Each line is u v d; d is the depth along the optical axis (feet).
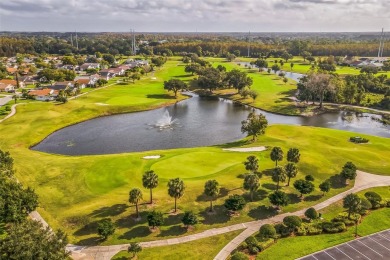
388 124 441.27
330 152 295.69
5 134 365.40
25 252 119.96
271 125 386.73
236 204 196.13
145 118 462.60
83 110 468.75
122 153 319.88
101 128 415.85
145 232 185.47
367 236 181.78
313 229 185.78
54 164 275.39
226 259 163.22
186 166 260.42
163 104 535.19
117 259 163.32
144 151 333.21
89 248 172.24
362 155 291.99
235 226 191.31
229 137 380.78
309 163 267.18
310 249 170.19
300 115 477.36
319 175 253.03
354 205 191.93
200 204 211.41
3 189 186.19
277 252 167.84
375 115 479.41
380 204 211.00
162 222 184.55
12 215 175.42
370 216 201.67
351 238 180.04
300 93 554.87
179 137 380.78
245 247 171.42
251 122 335.26
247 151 296.30
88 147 348.59
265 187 232.32
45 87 617.21
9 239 127.44
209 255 166.50
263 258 163.22
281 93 599.57
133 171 253.03
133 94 581.94
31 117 425.69
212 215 201.05
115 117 467.11
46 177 249.96
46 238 132.05
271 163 268.62
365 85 606.55
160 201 214.07
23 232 130.82
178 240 179.01
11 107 469.57
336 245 173.78
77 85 613.11
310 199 220.84
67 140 370.53
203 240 178.91
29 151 324.60
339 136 351.67
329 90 510.17
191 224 185.37
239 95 589.73
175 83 576.61
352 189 234.58
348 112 497.46
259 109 516.32
